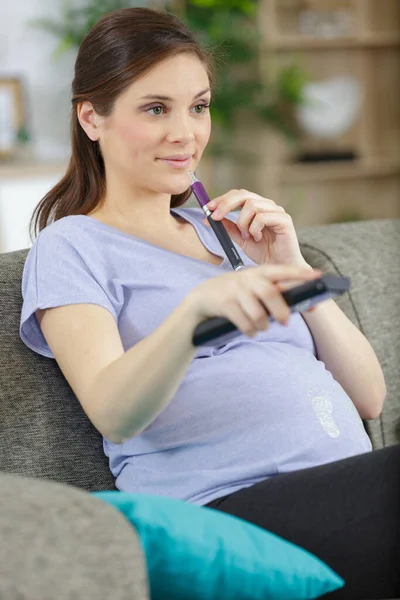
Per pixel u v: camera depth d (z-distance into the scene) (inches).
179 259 79.7
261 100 257.6
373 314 93.4
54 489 51.1
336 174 281.6
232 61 249.3
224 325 56.1
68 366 71.6
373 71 291.6
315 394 75.1
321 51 284.5
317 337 83.6
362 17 282.0
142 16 79.4
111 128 80.2
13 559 43.7
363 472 63.6
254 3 260.1
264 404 73.0
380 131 295.3
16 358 77.5
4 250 221.6
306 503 63.5
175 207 93.7
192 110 80.6
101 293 75.3
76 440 78.6
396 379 93.9
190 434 73.2
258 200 83.4
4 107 245.0
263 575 54.6
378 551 61.4
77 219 80.2
